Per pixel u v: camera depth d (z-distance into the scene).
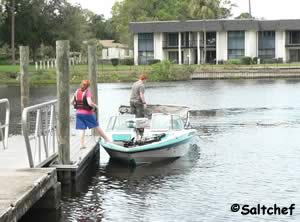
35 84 64.12
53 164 14.60
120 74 70.50
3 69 72.25
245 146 20.62
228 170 16.48
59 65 14.52
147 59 88.88
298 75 72.62
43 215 12.21
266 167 16.83
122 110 21.30
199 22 87.38
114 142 17.28
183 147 18.31
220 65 77.62
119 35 125.94
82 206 12.88
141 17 113.44
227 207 12.73
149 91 51.44
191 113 32.81
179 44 87.94
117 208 12.67
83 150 16.70
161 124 18.62
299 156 18.52
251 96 45.12
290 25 85.88
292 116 30.81
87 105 16.58
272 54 87.25
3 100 15.33
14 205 9.50
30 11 87.06
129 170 16.58
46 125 14.91
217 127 26.22
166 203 13.05
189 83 64.38
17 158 14.20
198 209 12.56
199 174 15.97
